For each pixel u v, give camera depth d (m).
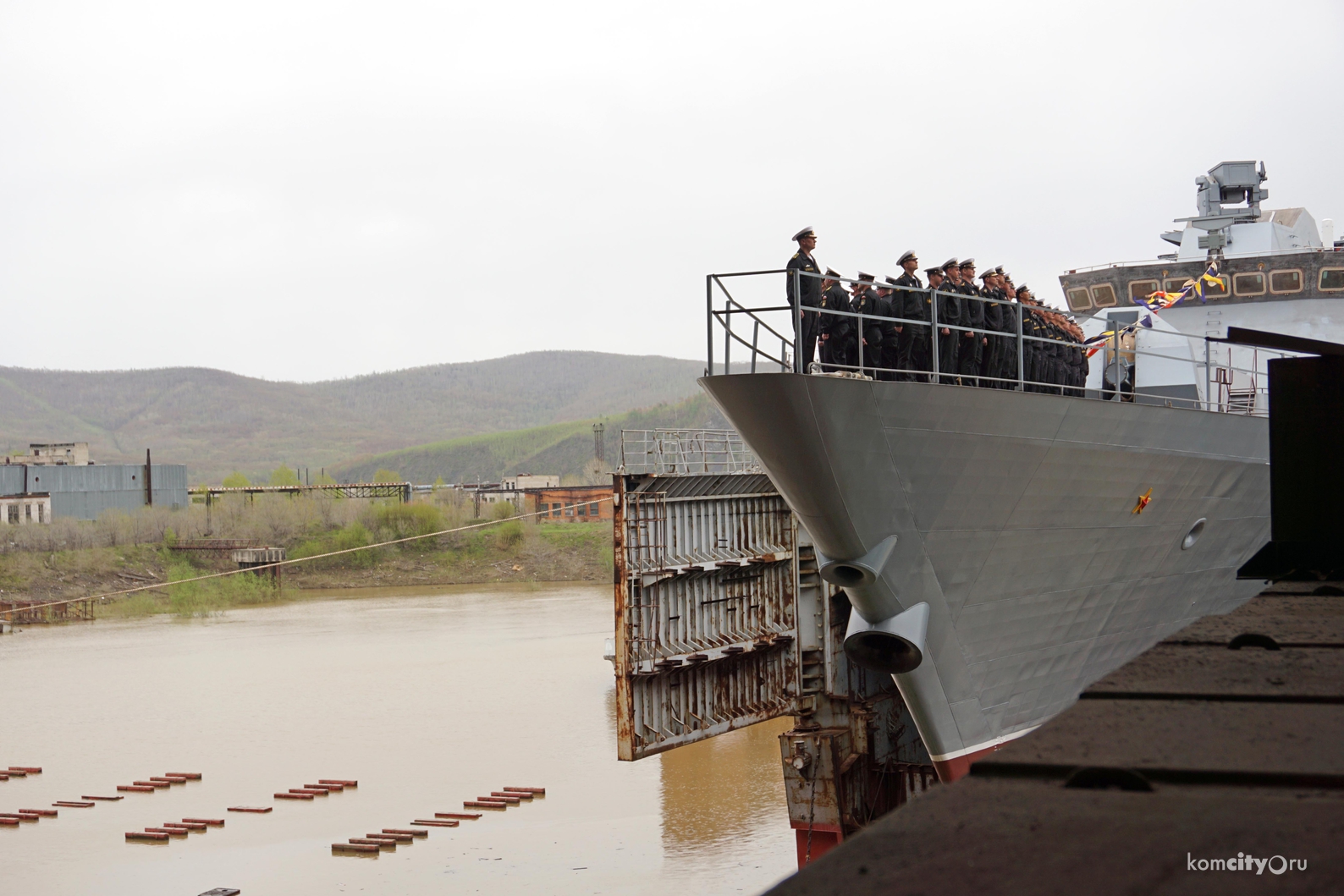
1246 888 1.70
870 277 13.46
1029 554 14.31
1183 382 18.39
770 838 25.39
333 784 30.77
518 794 29.27
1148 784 2.29
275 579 74.31
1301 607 5.00
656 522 20.70
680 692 20.84
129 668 48.03
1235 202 21.88
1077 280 22.39
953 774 14.87
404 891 23.02
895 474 12.47
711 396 12.24
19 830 27.80
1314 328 20.33
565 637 54.06
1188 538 16.72
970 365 15.40
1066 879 1.76
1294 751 2.48
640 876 23.28
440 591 77.12
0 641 56.22
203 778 31.89
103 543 78.94
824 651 23.47
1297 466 7.31
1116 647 16.69
